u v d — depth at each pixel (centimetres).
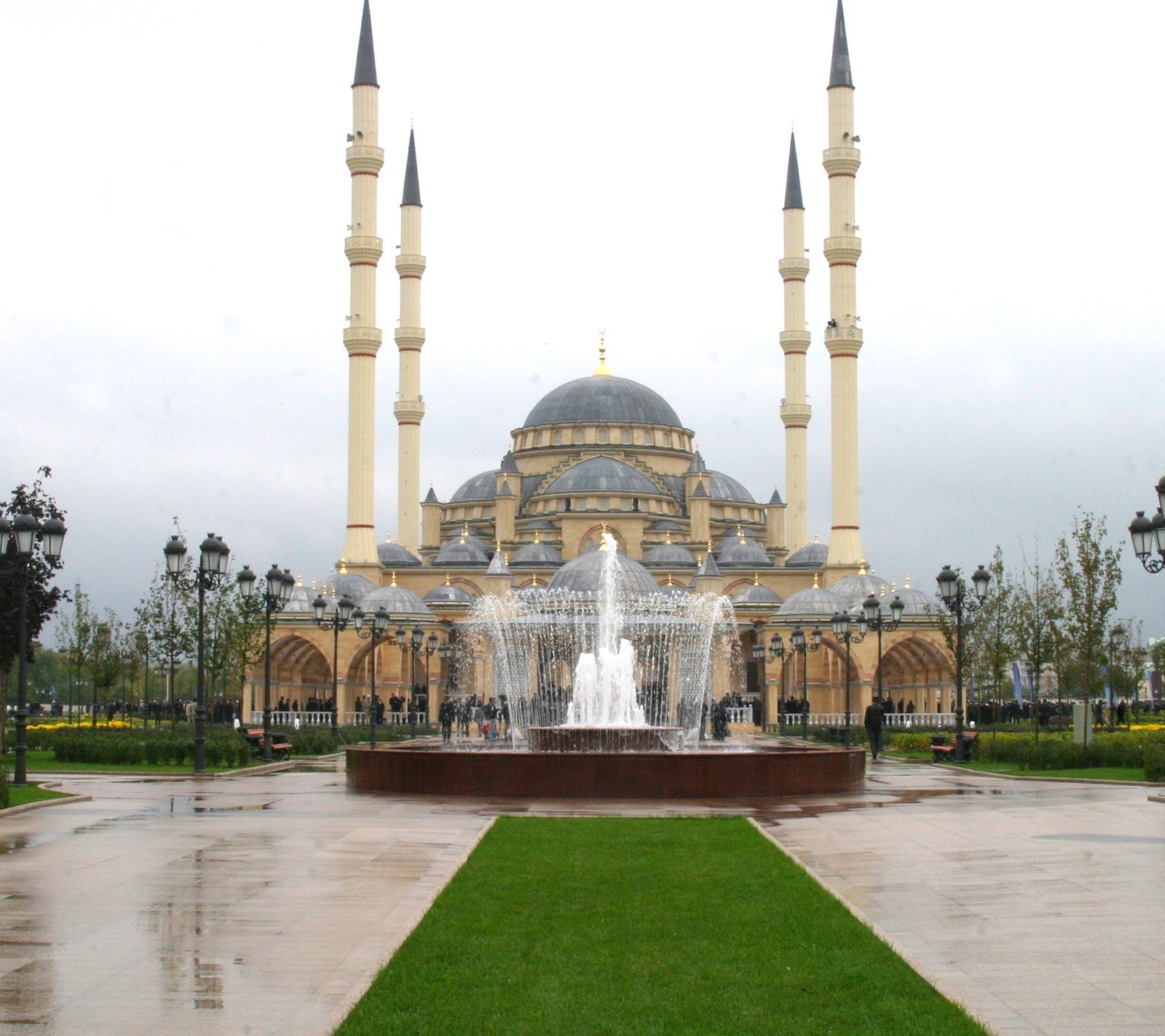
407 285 14912
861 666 12600
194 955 1798
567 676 11350
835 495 13138
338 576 12912
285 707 12300
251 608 8731
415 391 15012
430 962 1748
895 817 3475
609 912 2089
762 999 1584
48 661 19250
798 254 14875
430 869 2517
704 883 2352
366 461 13188
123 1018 1519
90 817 3394
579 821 3366
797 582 14612
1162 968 1733
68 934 1922
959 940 1892
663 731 5547
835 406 13025
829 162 12600
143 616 8756
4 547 4381
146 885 2323
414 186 14850
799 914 2058
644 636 11406
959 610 6225
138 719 12012
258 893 2247
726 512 16550
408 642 12238
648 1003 1567
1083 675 9806
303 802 3862
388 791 4197
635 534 15038
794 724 11756
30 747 6284
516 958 1777
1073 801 3928
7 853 2706
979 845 2877
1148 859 2641
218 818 3375
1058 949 1831
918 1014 1505
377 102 12962
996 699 11175
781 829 3212
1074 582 6994
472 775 4084
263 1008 1555
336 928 1962
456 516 16825
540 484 16075
